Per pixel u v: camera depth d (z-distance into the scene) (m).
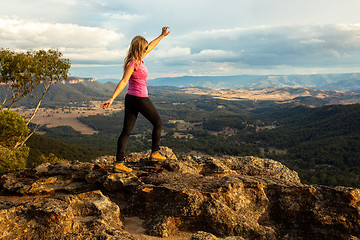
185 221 3.46
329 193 3.65
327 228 3.39
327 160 139.50
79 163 6.18
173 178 4.45
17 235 2.65
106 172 5.03
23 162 14.48
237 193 3.86
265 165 6.07
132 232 3.30
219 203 3.52
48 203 3.06
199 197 3.60
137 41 3.86
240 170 5.84
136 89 4.06
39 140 90.31
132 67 3.83
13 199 4.49
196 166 5.66
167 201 3.76
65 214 2.85
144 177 4.73
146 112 4.25
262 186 3.97
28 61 19.08
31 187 4.70
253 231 3.23
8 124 14.91
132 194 4.36
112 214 3.42
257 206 3.87
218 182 4.08
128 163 5.83
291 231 3.58
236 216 3.41
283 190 3.94
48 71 20.64
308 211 3.57
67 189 4.79
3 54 18.67
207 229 3.40
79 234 2.73
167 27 4.46
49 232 2.71
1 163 10.09
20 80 19.25
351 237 3.18
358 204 3.40
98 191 3.81
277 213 3.85
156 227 3.27
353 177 107.88
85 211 3.41
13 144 16.12
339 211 3.44
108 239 2.64
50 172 5.51
